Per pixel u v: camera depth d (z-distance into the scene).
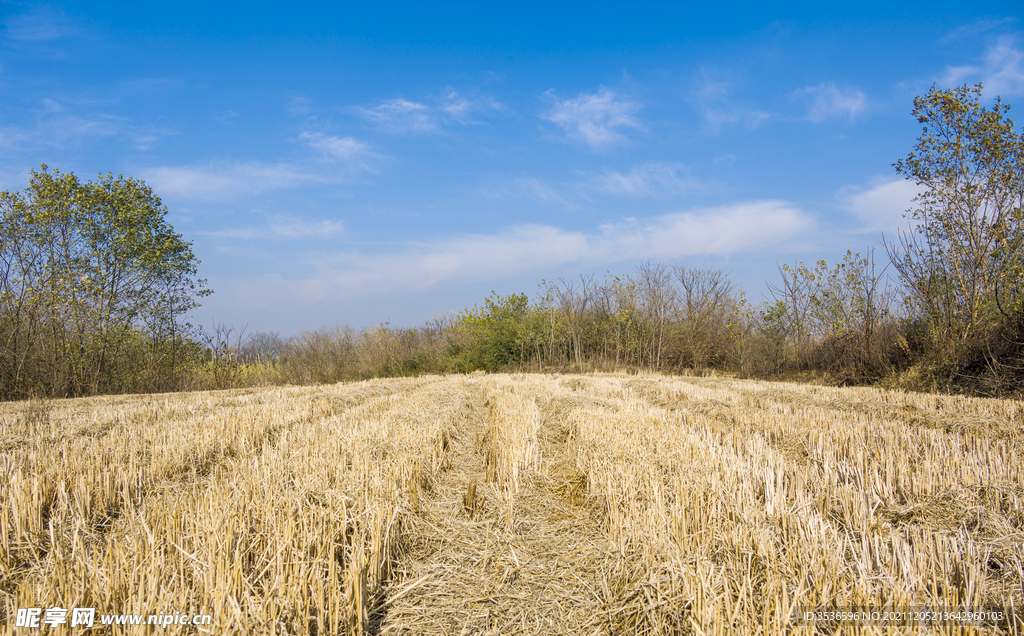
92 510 4.93
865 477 5.47
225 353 22.81
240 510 4.21
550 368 28.89
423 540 4.58
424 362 29.08
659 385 15.40
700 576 3.10
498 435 8.08
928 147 16.44
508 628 3.39
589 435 7.57
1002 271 14.94
